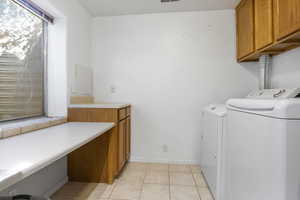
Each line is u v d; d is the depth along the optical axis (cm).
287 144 91
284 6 157
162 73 295
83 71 272
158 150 300
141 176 250
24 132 157
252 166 115
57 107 226
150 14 295
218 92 286
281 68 219
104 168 230
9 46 169
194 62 289
